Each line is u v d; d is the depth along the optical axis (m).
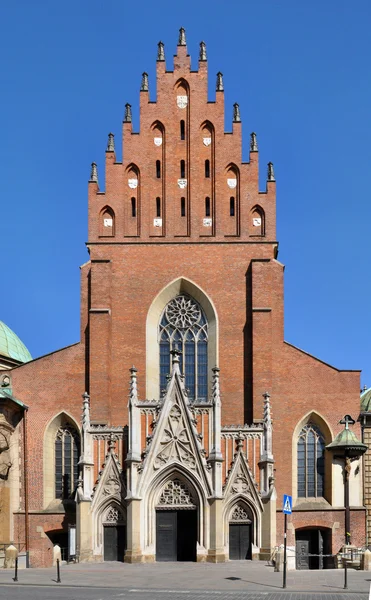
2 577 48.97
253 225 71.19
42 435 68.62
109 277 70.06
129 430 62.78
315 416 67.88
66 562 65.31
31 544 66.81
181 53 74.44
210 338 69.75
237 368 68.69
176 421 62.94
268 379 67.25
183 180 72.50
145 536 61.44
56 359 69.81
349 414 67.69
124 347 69.44
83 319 70.62
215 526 60.84
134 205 72.25
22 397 69.25
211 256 70.75
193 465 62.12
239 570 53.66
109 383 68.31
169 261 70.81
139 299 70.25
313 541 66.75
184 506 62.12
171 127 73.38
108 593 39.62
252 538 61.94
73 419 68.75
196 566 57.16
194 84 73.88
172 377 63.53
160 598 37.16
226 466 63.47
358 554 56.75
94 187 72.19
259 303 68.94
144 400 64.81
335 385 68.06
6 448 66.50
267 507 61.91
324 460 67.69
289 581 45.31
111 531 62.53
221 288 70.12
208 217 71.75
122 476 62.91
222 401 68.06
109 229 71.62
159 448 62.62
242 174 72.00
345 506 63.28
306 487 67.38
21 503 67.56
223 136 72.81
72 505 67.56
